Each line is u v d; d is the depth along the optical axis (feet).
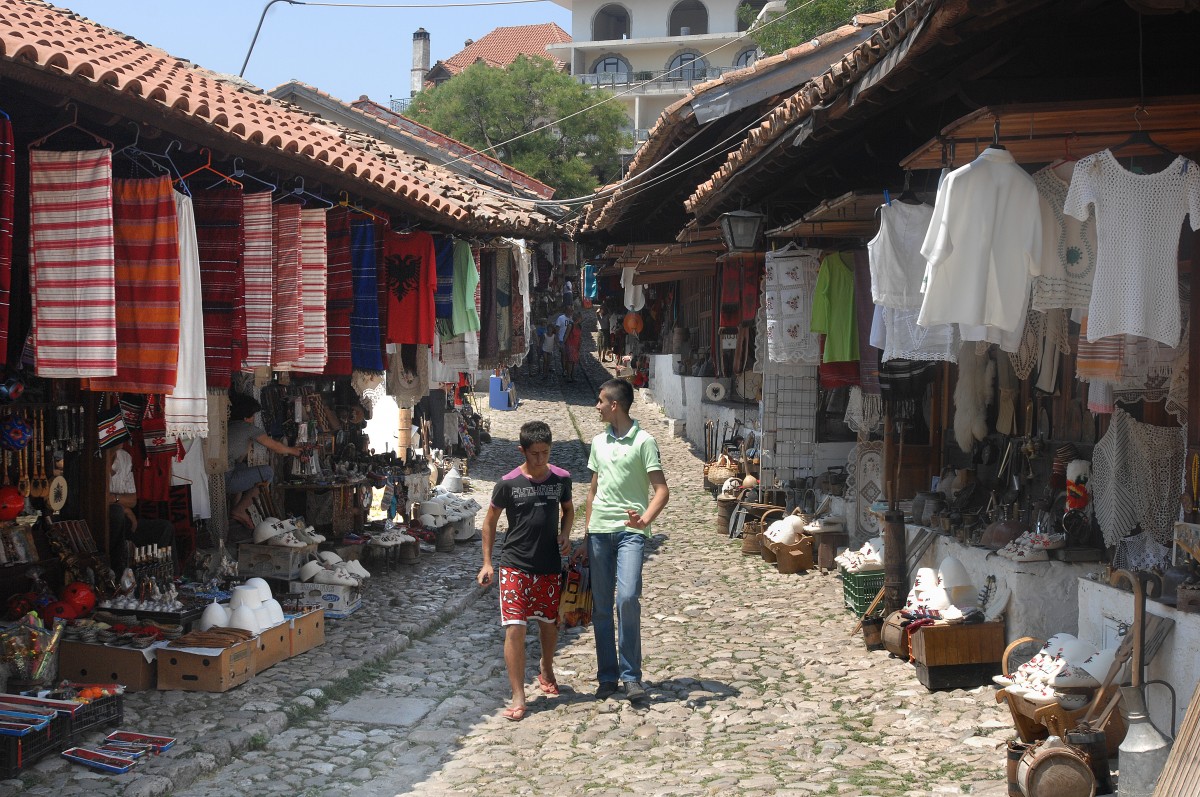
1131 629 16.80
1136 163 17.12
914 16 16.25
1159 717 17.08
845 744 19.07
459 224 33.01
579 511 49.37
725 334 49.93
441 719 21.50
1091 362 17.69
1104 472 20.68
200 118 19.98
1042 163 18.35
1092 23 16.57
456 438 62.54
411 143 74.79
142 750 18.17
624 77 211.20
